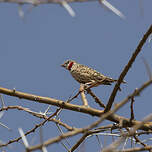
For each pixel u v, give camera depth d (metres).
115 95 8.38
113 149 5.06
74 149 8.80
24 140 5.26
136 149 7.32
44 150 4.99
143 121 5.45
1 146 7.70
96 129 8.62
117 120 8.68
